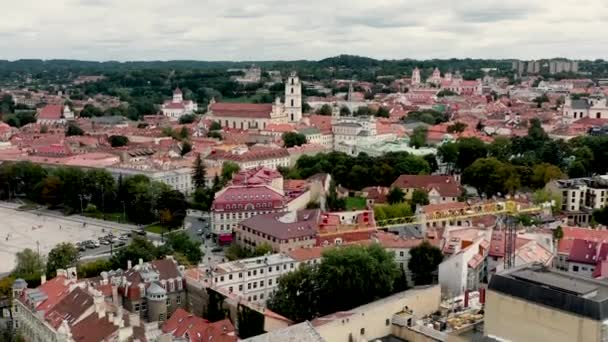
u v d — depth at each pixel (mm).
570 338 133250
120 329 188125
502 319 145000
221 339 193500
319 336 159125
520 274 146875
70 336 192250
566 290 136250
